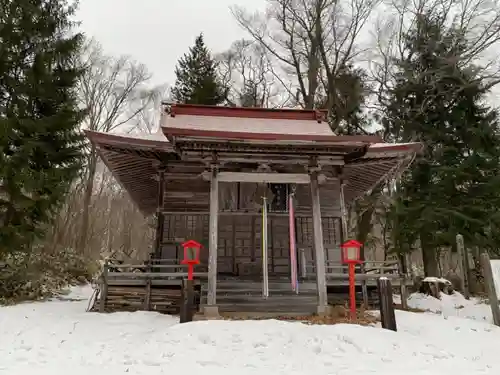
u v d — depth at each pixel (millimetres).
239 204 12438
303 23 25047
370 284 10797
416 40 21234
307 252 12336
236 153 10000
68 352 6203
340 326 7254
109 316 9164
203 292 10055
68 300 12664
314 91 24312
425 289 14219
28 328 7934
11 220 13031
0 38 14039
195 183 12547
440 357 6223
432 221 16562
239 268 11961
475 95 19125
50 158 14664
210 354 5953
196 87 27922
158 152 11719
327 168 13250
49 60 14742
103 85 29141
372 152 11266
